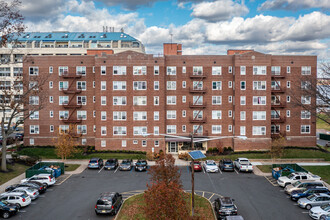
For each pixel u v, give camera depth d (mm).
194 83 58469
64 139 48656
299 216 29109
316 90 50875
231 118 58656
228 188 37844
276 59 58500
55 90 59500
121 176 43188
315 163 50750
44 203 32219
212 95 58562
